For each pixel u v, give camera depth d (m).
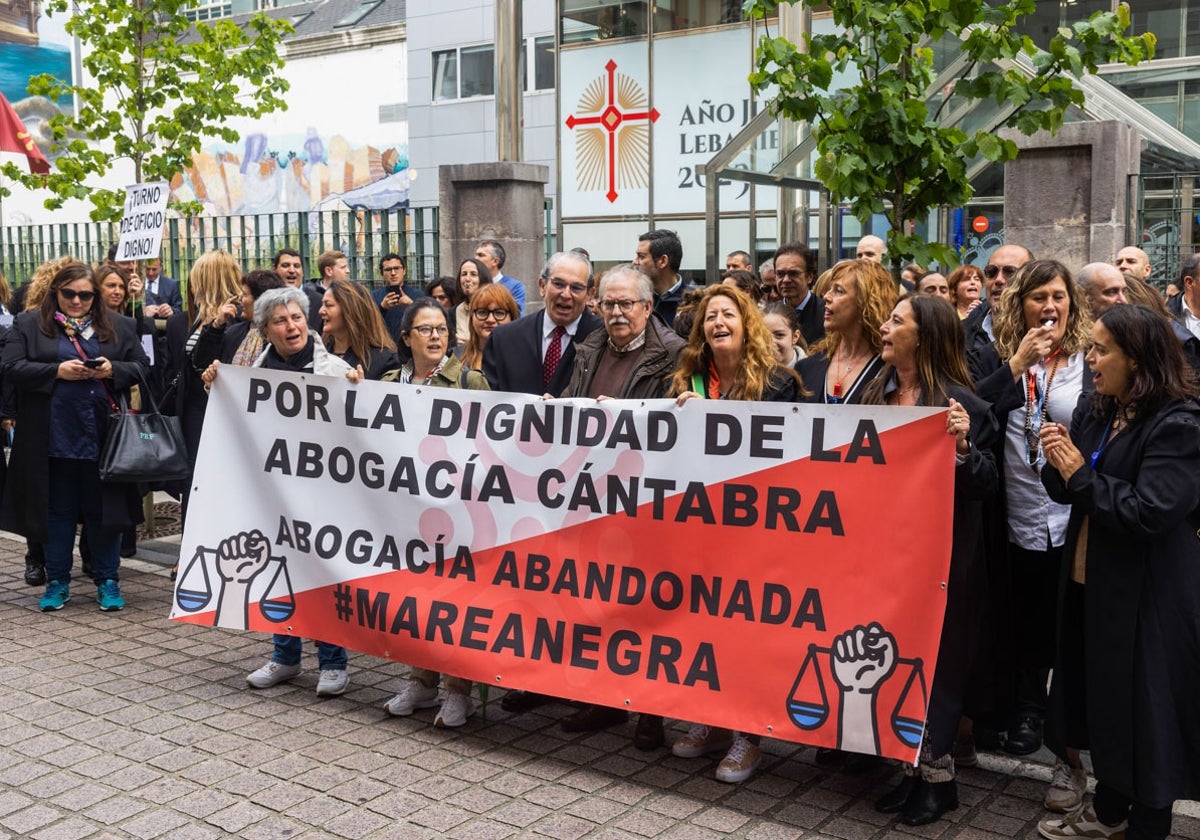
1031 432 4.88
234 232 17.88
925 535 4.23
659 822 4.37
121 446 6.79
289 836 4.27
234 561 5.79
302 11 36.03
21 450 7.10
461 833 4.28
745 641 4.57
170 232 15.01
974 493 4.27
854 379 4.72
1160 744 3.81
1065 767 4.42
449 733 5.28
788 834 4.26
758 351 4.78
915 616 4.24
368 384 5.48
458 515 5.23
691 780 4.77
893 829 4.30
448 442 5.27
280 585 5.69
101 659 6.31
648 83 12.73
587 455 4.93
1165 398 3.86
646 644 4.78
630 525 4.83
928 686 4.20
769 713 4.51
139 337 7.96
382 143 31.58
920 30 5.85
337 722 5.41
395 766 4.90
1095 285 5.29
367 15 33.09
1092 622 3.95
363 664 6.27
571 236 13.43
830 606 4.41
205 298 7.54
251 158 33.69
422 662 5.28
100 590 7.29
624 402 4.84
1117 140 8.59
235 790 4.66
